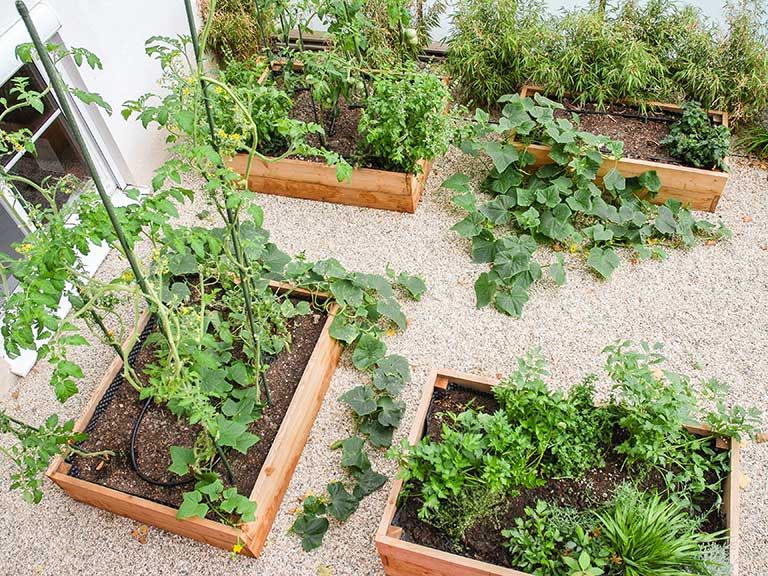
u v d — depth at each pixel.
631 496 2.81
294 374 3.55
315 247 4.43
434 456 2.92
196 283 3.95
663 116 4.80
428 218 4.58
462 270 4.28
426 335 3.96
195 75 2.54
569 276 4.23
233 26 5.02
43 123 4.05
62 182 3.06
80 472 3.25
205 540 3.17
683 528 2.80
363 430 3.50
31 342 2.24
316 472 3.42
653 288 4.14
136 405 3.47
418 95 4.09
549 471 3.06
